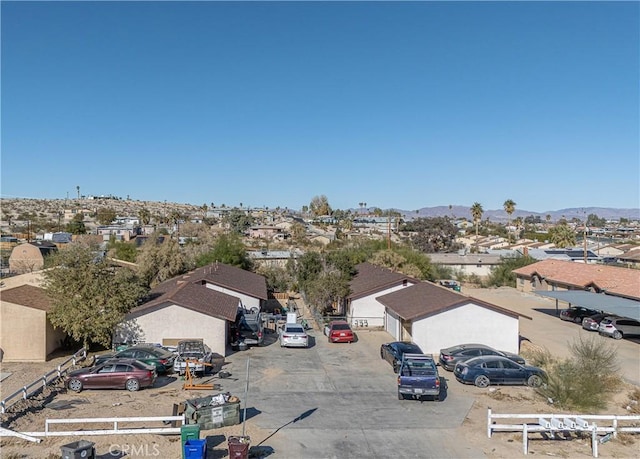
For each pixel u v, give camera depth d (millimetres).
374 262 55594
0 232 115000
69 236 98375
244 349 30500
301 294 50750
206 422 17438
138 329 28500
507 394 22250
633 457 15898
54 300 27812
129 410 19312
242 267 53906
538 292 42719
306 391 22234
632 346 33125
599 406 20719
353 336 33250
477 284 68062
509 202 137125
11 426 17375
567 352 31125
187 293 31141
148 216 163125
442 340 29547
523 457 15711
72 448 13844
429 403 20812
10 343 26703
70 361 26547
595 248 92438
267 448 15930
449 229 105000
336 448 16047
